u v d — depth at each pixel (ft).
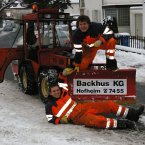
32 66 36.99
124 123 24.94
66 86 27.91
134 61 63.46
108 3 121.80
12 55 39.50
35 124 26.27
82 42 27.48
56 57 33.27
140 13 108.58
